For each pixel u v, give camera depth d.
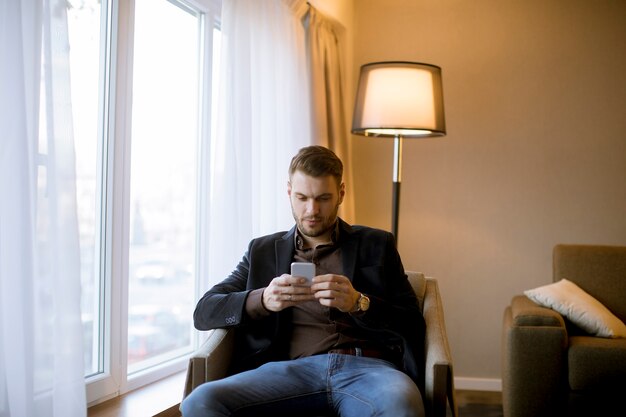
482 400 3.69
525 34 3.90
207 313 1.91
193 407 1.68
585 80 3.85
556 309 3.12
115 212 2.36
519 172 3.91
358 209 4.10
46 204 1.70
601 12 3.83
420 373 1.92
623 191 3.82
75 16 2.19
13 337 1.62
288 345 1.97
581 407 2.85
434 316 2.07
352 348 1.92
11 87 1.60
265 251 2.05
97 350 2.36
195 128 2.95
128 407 2.27
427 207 4.01
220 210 2.54
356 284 1.99
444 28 3.99
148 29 2.63
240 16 2.62
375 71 3.19
